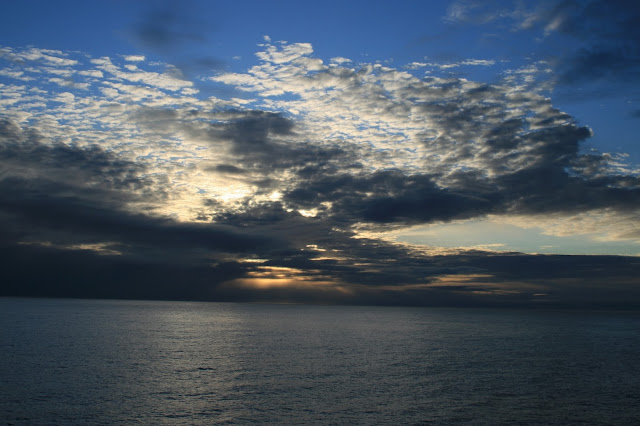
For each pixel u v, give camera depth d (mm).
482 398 31875
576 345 70750
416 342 71188
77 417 25703
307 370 41875
